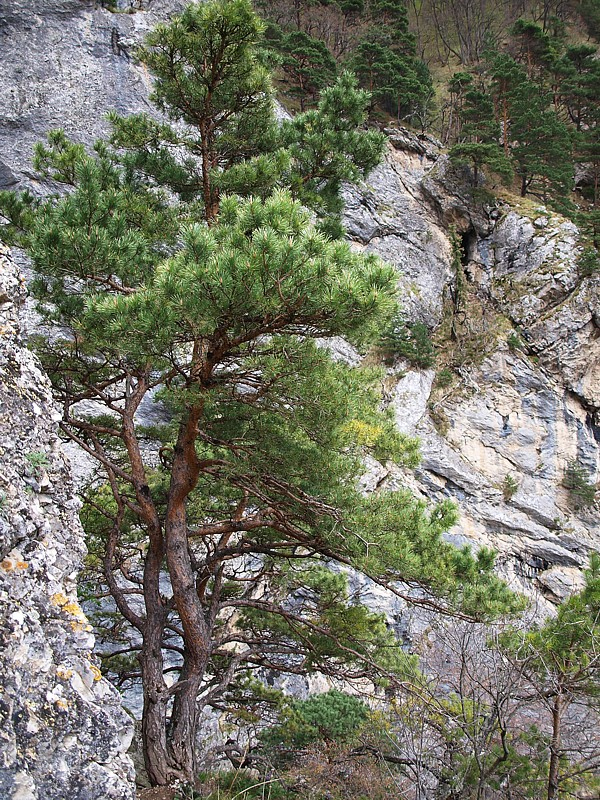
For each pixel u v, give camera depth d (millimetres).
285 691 13844
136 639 12953
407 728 6848
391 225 30844
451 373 29781
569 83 41781
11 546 4215
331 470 7801
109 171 9078
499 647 6492
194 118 9445
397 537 7703
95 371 8453
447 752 6398
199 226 6164
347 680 9555
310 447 8047
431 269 31375
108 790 3906
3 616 3961
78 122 22719
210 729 11000
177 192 9719
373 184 31766
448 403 28656
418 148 34812
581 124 42594
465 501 26172
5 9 22875
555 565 25781
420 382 28172
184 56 8828
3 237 8234
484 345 30281
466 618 7391
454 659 7555
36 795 3674
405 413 26938
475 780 6102
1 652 3869
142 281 7809
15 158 21406
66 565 4551
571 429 28828
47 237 7273
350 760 7500
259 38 8695
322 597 10203
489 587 7773
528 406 28891
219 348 7004
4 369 4801
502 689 5965
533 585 24938
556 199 35281
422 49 54750
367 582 18688
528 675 6203
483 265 33094
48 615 4203
